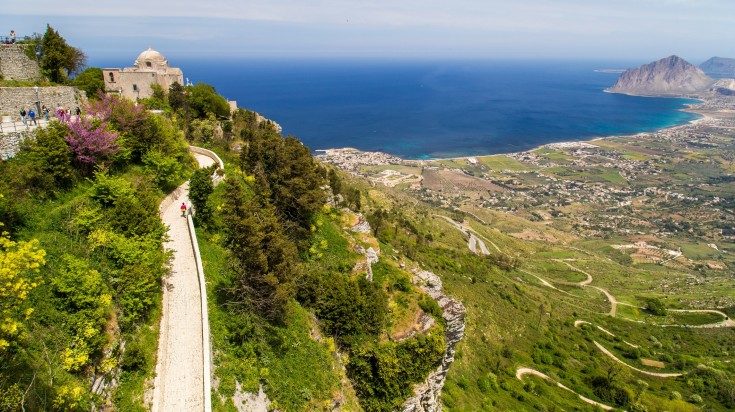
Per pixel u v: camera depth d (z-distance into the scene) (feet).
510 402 201.87
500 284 356.18
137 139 146.41
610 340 334.44
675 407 239.50
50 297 79.25
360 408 128.77
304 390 108.27
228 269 123.95
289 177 164.35
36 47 173.37
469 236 549.95
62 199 108.58
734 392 269.03
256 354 105.60
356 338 133.80
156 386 85.20
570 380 250.37
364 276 159.74
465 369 215.31
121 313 88.33
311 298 135.85
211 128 223.30
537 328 302.86
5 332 63.93
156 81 244.01
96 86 209.36
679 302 449.89
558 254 599.57
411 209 561.84
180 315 102.99
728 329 389.19
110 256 97.91
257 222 116.88
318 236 171.42
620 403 238.27
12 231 89.51
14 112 135.85
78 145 117.39
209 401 82.33
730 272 616.39
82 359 72.74
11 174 98.84
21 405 61.26
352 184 533.14
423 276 201.26
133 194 120.67
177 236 131.44
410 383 136.67
